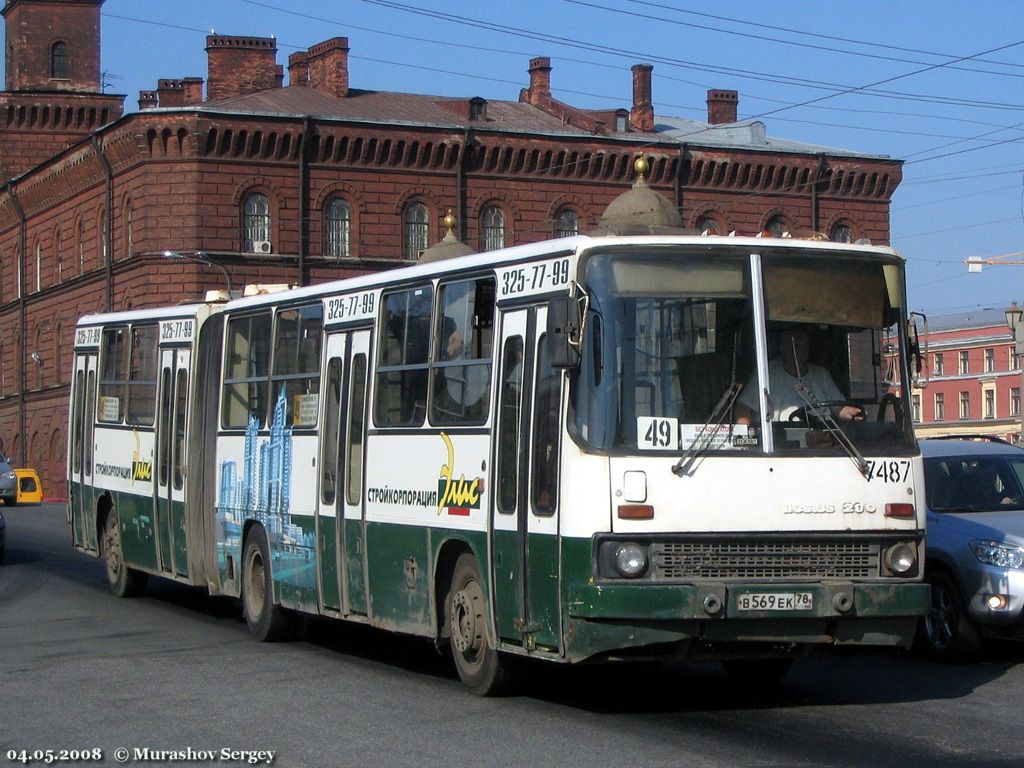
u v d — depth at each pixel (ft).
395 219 208.64
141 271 200.85
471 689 44.16
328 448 52.80
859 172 231.71
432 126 209.15
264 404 58.49
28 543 111.65
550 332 38.22
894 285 41.32
